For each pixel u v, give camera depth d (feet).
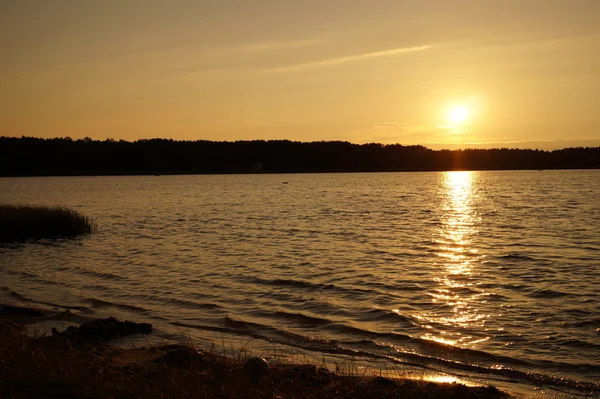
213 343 36.68
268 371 29.68
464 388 28.55
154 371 29.12
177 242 95.61
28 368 24.56
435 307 49.62
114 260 76.74
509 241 95.40
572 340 39.70
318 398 25.98
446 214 152.97
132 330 40.63
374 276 63.98
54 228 105.29
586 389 30.83
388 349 38.11
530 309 48.62
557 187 316.40
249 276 64.18
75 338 36.68
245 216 147.74
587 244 89.51
